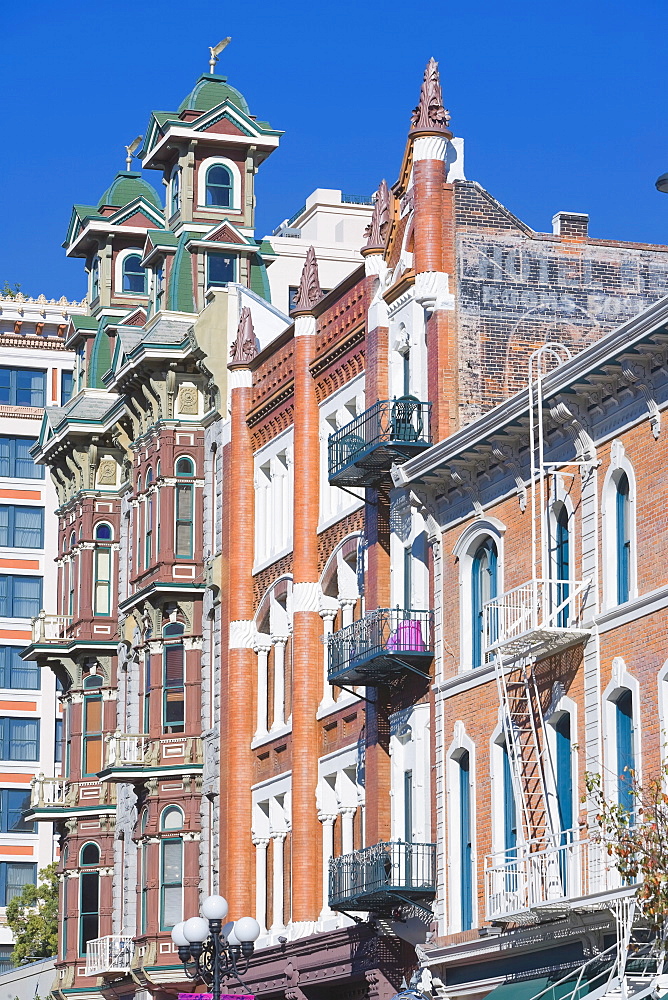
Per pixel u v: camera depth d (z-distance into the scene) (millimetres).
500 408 45562
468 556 49062
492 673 46906
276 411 64875
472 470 48375
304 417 61188
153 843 70500
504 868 44500
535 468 43781
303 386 61344
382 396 55312
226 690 66812
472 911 47625
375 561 54625
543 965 43469
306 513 60594
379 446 51438
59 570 85375
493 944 45031
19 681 117250
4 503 118438
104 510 82062
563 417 43562
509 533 46750
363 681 53375
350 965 54719
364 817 54531
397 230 55875
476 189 54156
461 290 53188
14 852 114938
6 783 115812
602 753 41438
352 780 57281
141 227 86000
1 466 118625
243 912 63969
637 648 40625
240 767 65000
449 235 53531
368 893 49875
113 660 80375
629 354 40438
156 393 73125
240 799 64812
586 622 42500
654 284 55656
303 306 61750
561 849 40562
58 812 79750
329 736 59000
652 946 36938
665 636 39688
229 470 68438
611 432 42188
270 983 61156
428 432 52281
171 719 71562
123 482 81375
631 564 41188
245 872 64375
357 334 57750
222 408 70312
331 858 55125
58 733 117375
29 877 114938
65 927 79562
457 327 52875
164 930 69750
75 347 88188
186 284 75812
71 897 79250
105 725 80000
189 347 71500
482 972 46344
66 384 120688
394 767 53156
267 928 63188
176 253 76625
